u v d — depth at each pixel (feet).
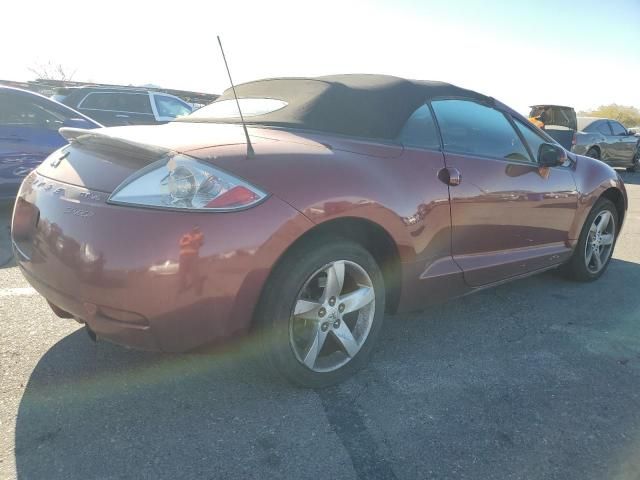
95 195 6.89
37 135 18.78
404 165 8.88
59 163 8.21
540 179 11.66
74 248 6.72
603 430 7.71
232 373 8.73
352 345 8.48
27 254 7.77
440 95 10.31
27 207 8.11
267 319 7.39
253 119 9.36
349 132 8.97
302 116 9.06
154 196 6.59
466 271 10.08
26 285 12.21
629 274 15.49
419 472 6.66
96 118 34.55
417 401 8.21
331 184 7.57
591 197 13.29
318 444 7.09
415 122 9.55
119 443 6.91
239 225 6.73
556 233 12.57
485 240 10.50
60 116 19.60
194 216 6.55
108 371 8.63
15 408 7.52
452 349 10.07
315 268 7.59
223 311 6.86
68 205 7.07
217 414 7.63
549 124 47.50
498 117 11.44
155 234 6.42
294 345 7.72
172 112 37.76
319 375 8.15
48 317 10.48
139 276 6.40
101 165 7.34
